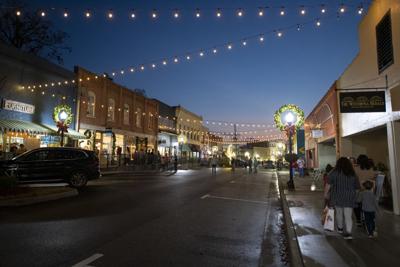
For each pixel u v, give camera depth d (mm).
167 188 16406
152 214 9594
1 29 31125
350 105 10211
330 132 20562
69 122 22844
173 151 46500
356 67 13602
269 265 5738
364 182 7070
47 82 23109
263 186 19828
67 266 5270
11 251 5945
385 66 10109
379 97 10102
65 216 9008
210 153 65062
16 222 8211
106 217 8977
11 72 20312
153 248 6375
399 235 7070
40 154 14922
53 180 14914
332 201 6852
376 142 16812
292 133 17219
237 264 5684
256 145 91125
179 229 7930
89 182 18609
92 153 16141
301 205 11219
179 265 5500
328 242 6559
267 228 8523
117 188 15773
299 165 27125
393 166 9516
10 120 19766
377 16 10820
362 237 6934
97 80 28891
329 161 27141
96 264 5402
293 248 6168
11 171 14172
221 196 14234
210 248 6523
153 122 40906
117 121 32344
